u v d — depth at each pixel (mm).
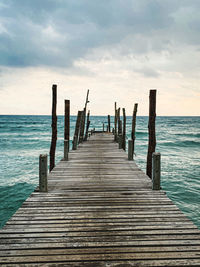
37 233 2957
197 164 14961
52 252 2562
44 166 4492
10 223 3213
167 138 33000
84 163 7406
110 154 9234
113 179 5496
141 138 32219
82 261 2426
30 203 3941
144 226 3137
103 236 2889
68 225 3166
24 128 52812
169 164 14938
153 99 7047
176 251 2586
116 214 3512
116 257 2479
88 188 4785
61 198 4188
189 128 60125
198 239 2834
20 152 20125
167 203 3957
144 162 15703
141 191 4582
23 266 2334
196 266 2348
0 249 2613
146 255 2512
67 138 10578
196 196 9195
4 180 11367
